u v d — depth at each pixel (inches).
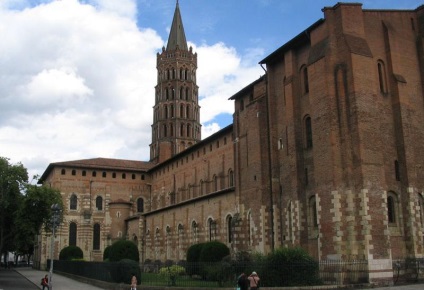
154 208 3472.0
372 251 1315.2
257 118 1833.2
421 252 1440.7
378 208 1355.8
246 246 1844.2
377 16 1577.3
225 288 1240.2
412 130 1539.1
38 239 3575.3
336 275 1310.3
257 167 1807.3
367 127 1396.4
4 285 1755.7
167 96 4387.3
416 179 1497.3
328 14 1504.7
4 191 2052.2
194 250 1822.1
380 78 1542.8
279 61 1802.4
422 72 1614.2
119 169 3511.3
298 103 1648.6
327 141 1424.7
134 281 1229.7
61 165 3366.1
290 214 1651.1
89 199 3393.2
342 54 1457.9
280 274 1246.9
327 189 1407.5
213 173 2603.3
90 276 1871.3
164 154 3892.7
